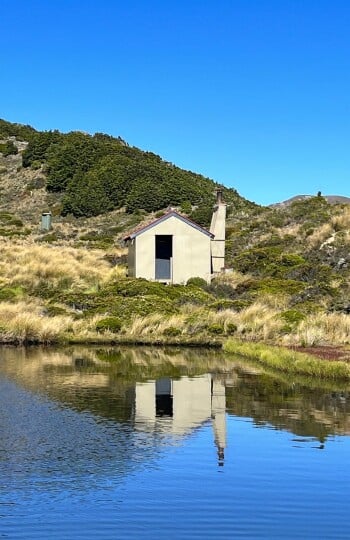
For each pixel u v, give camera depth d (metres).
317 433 11.27
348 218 42.62
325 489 8.59
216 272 38.06
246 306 27.25
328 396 14.52
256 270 36.81
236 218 57.97
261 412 12.80
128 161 81.50
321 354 19.39
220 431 11.32
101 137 98.44
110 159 82.12
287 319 24.22
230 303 27.55
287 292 30.31
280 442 10.68
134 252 36.44
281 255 38.03
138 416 12.28
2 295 30.73
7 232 59.97
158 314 26.27
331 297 27.88
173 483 8.68
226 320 25.30
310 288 28.91
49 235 59.84
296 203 55.06
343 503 8.14
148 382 16.05
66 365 18.70
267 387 15.49
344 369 16.88
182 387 15.40
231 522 7.54
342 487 8.66
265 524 7.50
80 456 9.70
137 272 35.88
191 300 29.73
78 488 8.43
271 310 26.23
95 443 10.39
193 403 13.54
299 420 12.18
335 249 37.41
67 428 11.28
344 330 22.64
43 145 92.38
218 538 7.14
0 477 8.77
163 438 10.77
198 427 11.55
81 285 35.03
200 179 85.38
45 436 10.75
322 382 16.38
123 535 7.16
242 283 32.88
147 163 84.06
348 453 10.11
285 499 8.23
